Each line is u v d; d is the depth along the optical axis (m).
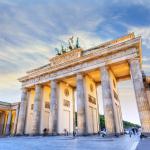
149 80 42.44
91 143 21.72
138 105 34.81
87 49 51.19
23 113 58.81
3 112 87.62
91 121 47.47
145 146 15.25
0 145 21.89
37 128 52.25
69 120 57.31
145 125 32.22
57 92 53.84
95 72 49.38
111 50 42.69
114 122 37.34
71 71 50.44
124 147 15.45
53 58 57.94
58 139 32.41
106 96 40.16
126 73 51.50
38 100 56.09
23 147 18.30
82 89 46.09
